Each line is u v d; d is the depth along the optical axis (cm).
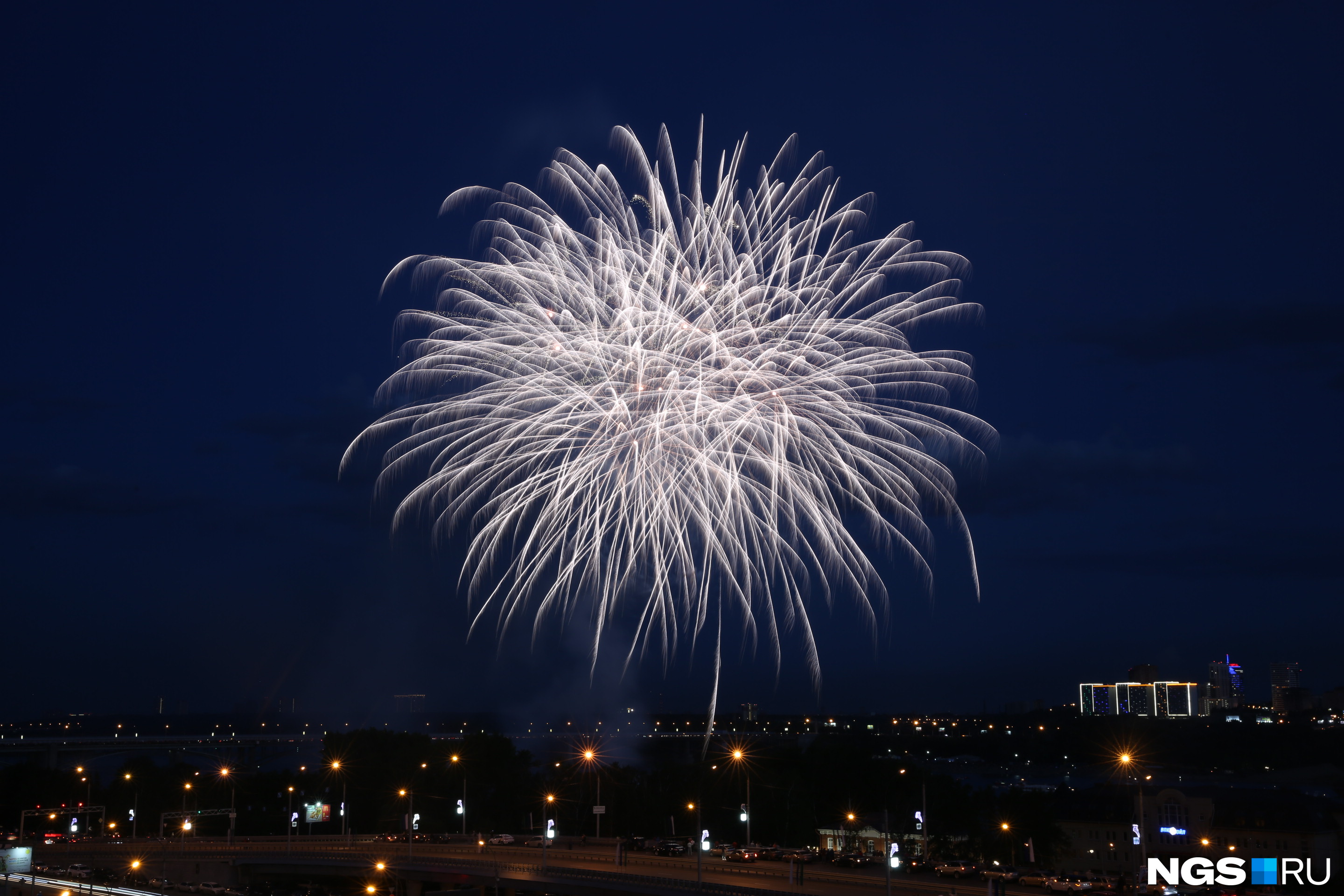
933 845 13138
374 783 18675
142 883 12350
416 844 13400
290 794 15338
